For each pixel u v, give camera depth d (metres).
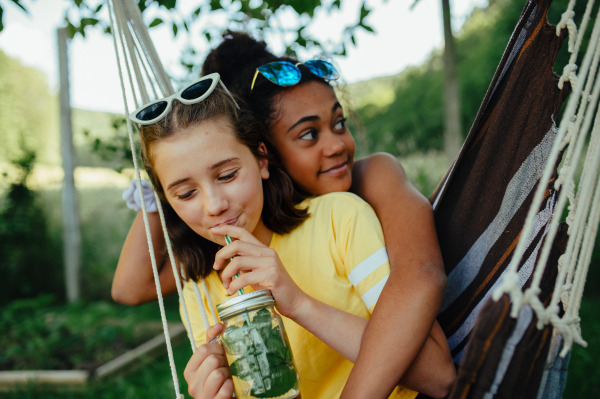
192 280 1.32
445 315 1.36
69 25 2.31
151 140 1.10
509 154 1.21
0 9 1.78
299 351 1.24
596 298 4.44
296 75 1.38
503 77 1.25
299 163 1.44
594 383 2.69
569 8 0.95
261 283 1.04
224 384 1.01
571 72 0.96
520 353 0.81
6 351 4.12
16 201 6.34
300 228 1.30
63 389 3.48
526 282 1.05
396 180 1.42
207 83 1.12
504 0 8.53
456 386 0.83
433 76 11.14
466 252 1.32
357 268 1.17
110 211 6.75
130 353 3.90
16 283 6.25
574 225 0.82
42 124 7.35
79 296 5.87
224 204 1.09
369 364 1.01
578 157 0.77
